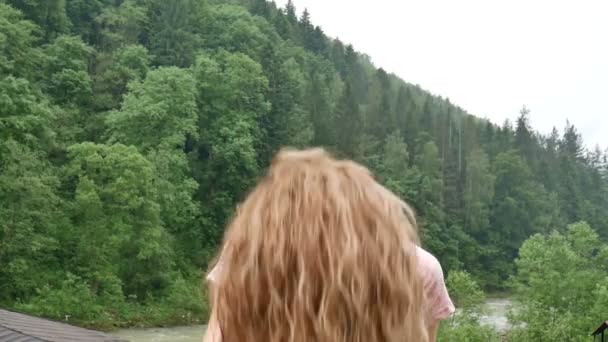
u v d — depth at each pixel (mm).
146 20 81250
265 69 78500
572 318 28812
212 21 89062
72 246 45062
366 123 91562
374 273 1481
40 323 13477
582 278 32594
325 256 1481
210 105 69250
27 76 59312
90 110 63812
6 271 39719
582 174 117188
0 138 41688
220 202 61656
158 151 56812
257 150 69562
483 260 81938
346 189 1597
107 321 40062
